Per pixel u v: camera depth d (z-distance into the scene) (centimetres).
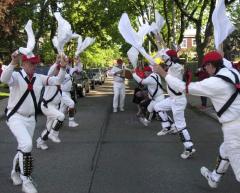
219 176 660
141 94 1557
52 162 870
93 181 731
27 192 631
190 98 2391
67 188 691
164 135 1187
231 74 557
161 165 842
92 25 3431
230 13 2670
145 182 725
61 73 672
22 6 2756
